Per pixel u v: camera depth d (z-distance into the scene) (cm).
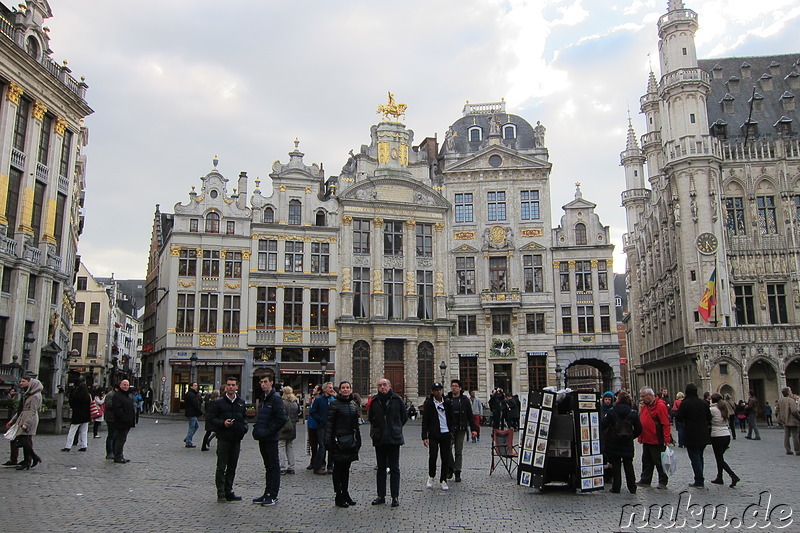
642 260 7044
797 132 5691
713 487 1509
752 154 5403
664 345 5881
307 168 5300
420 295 5528
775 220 5294
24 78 3653
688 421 1512
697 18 5491
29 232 3722
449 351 5488
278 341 4981
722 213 5200
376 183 5500
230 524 1063
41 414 2670
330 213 5297
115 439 1850
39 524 1038
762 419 4875
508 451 1680
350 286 5253
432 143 6322
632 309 7556
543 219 5625
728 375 4794
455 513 1180
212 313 4881
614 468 1430
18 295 3566
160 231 6016
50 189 3953
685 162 5222
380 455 1255
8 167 3544
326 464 1778
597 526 1088
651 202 6712
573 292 5500
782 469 1853
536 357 5472
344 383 1252
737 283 5172
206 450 2200
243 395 4841
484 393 5416
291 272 5097
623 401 1443
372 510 1200
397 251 5512
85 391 2073
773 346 4784
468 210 5712
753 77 6159
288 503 1259
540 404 1447
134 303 11200
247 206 5272
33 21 3841
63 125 4097
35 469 1627
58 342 4547
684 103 5322
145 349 6119
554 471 1448
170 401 4719
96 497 1280
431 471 1454
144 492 1352
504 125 5956
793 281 5141
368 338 5253
